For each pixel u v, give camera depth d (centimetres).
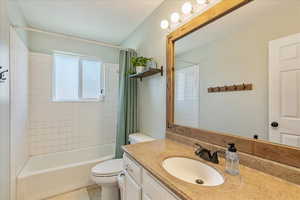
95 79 276
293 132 75
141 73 183
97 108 272
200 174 96
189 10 127
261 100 87
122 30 236
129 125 222
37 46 227
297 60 74
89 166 205
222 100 108
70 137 249
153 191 84
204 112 121
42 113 228
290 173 72
